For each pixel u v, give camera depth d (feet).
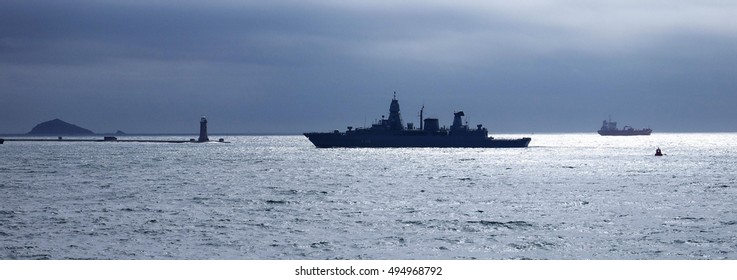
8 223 361.51
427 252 292.40
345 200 472.85
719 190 552.82
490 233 334.24
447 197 493.77
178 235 327.06
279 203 453.99
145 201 462.60
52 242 310.45
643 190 552.82
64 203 449.06
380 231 339.16
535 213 404.36
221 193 520.01
